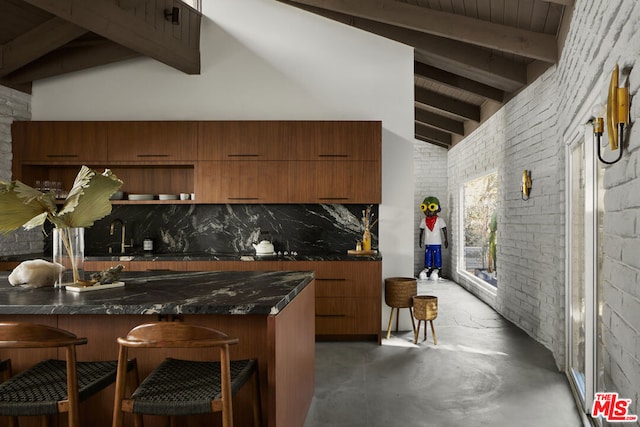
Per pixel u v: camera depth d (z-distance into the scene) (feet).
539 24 13.93
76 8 12.14
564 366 13.17
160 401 6.18
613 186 6.75
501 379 12.62
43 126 17.08
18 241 17.24
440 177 34.63
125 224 18.28
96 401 7.99
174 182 18.02
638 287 5.44
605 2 7.37
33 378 6.98
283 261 16.12
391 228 17.69
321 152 16.74
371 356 14.62
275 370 7.06
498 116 21.27
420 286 29.19
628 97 5.90
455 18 14.85
